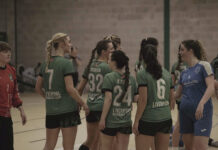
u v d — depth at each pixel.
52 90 5.04
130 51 19.64
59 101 5.03
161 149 4.84
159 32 19.06
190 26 18.48
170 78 4.90
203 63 4.96
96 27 20.12
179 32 18.69
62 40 5.10
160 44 19.06
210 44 18.22
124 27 19.66
